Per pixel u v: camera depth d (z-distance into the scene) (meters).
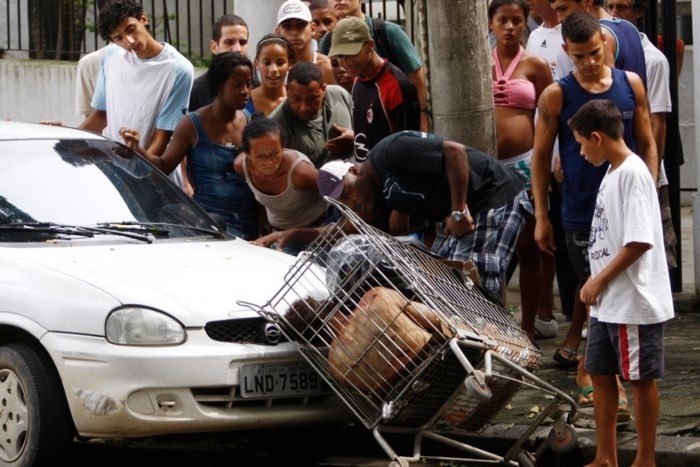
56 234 7.91
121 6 9.84
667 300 6.84
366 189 7.91
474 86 8.52
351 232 7.37
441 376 6.80
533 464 7.32
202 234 8.46
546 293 10.29
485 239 8.04
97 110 10.52
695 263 11.17
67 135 8.79
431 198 7.94
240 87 9.21
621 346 6.80
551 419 7.80
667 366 9.01
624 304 6.78
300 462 8.14
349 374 6.86
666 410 7.86
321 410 7.32
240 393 7.04
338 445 8.06
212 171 9.36
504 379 7.12
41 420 7.06
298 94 9.09
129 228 8.13
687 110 16.81
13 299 7.25
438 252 8.21
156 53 9.98
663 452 7.17
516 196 8.11
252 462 8.16
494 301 7.54
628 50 8.94
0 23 15.82
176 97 9.96
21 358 7.17
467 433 7.49
